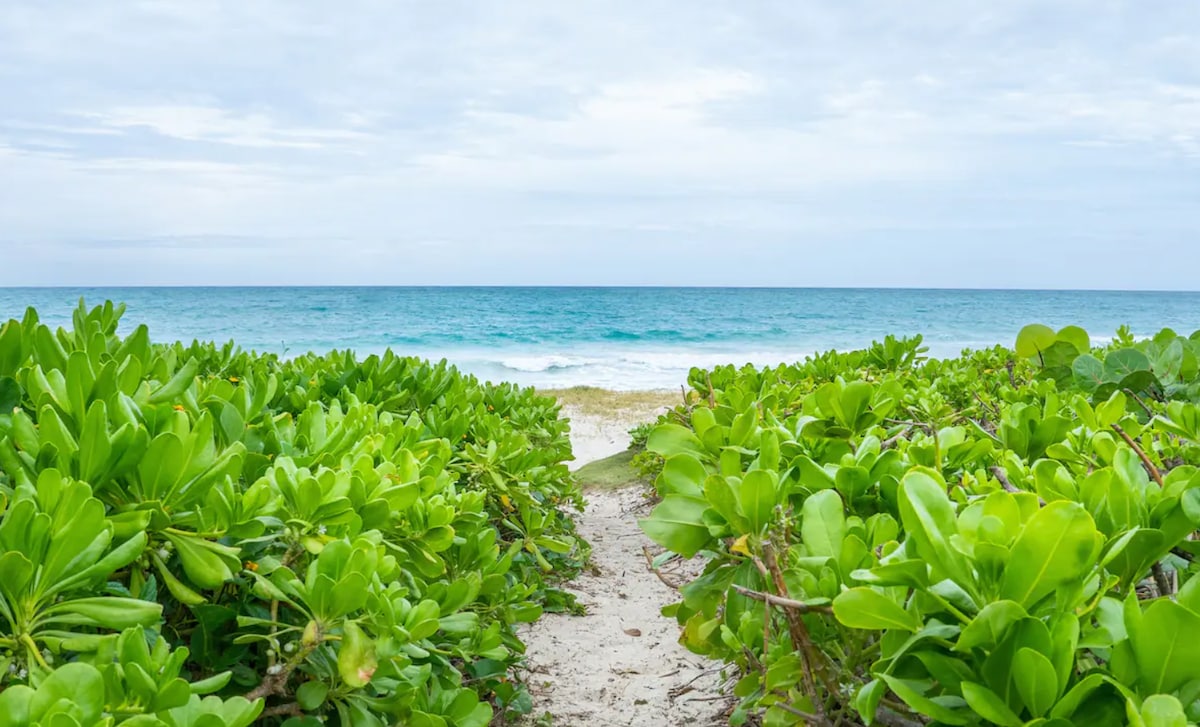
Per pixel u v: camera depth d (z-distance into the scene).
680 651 4.36
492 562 3.31
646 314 68.50
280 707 1.99
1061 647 1.09
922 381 4.96
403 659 2.09
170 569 1.99
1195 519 1.38
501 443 4.84
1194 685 1.05
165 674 1.37
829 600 1.49
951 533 1.24
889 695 1.57
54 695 1.15
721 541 2.39
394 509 2.40
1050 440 2.52
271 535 2.03
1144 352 3.55
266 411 2.83
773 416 2.92
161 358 2.60
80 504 1.49
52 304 96.94
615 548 6.87
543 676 4.02
